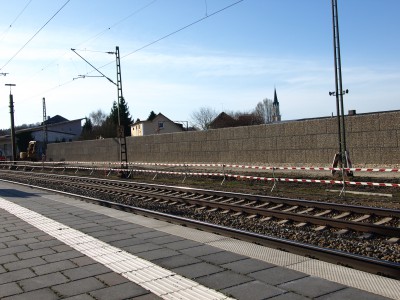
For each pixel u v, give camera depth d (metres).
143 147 36.28
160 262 6.31
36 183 25.53
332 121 21.05
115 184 22.64
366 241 8.42
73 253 7.05
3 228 9.61
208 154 29.03
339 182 14.19
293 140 23.09
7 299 5.05
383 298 4.56
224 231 8.31
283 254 6.59
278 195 14.94
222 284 5.23
